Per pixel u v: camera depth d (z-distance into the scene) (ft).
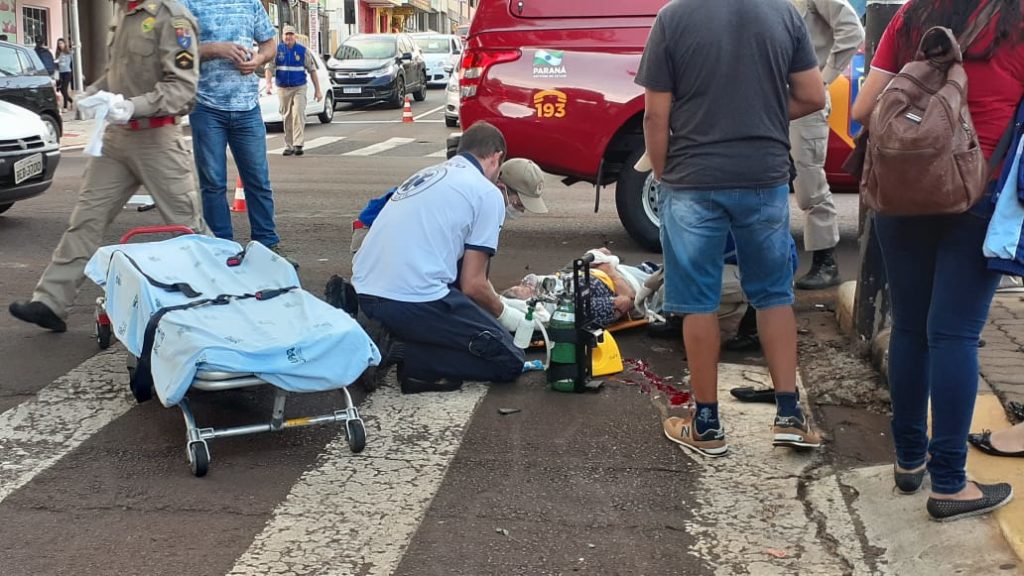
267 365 13.38
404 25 219.61
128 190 19.31
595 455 14.11
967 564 10.77
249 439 14.66
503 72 25.84
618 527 12.07
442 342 16.46
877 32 16.11
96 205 19.03
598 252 20.72
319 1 156.66
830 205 21.90
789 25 13.01
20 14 87.35
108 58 19.07
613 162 26.02
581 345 16.33
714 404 13.93
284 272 16.22
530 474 13.51
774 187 13.11
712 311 13.61
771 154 13.01
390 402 16.22
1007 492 11.59
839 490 12.85
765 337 13.64
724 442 14.05
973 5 10.60
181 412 15.62
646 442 14.55
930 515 11.57
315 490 13.03
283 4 138.72
